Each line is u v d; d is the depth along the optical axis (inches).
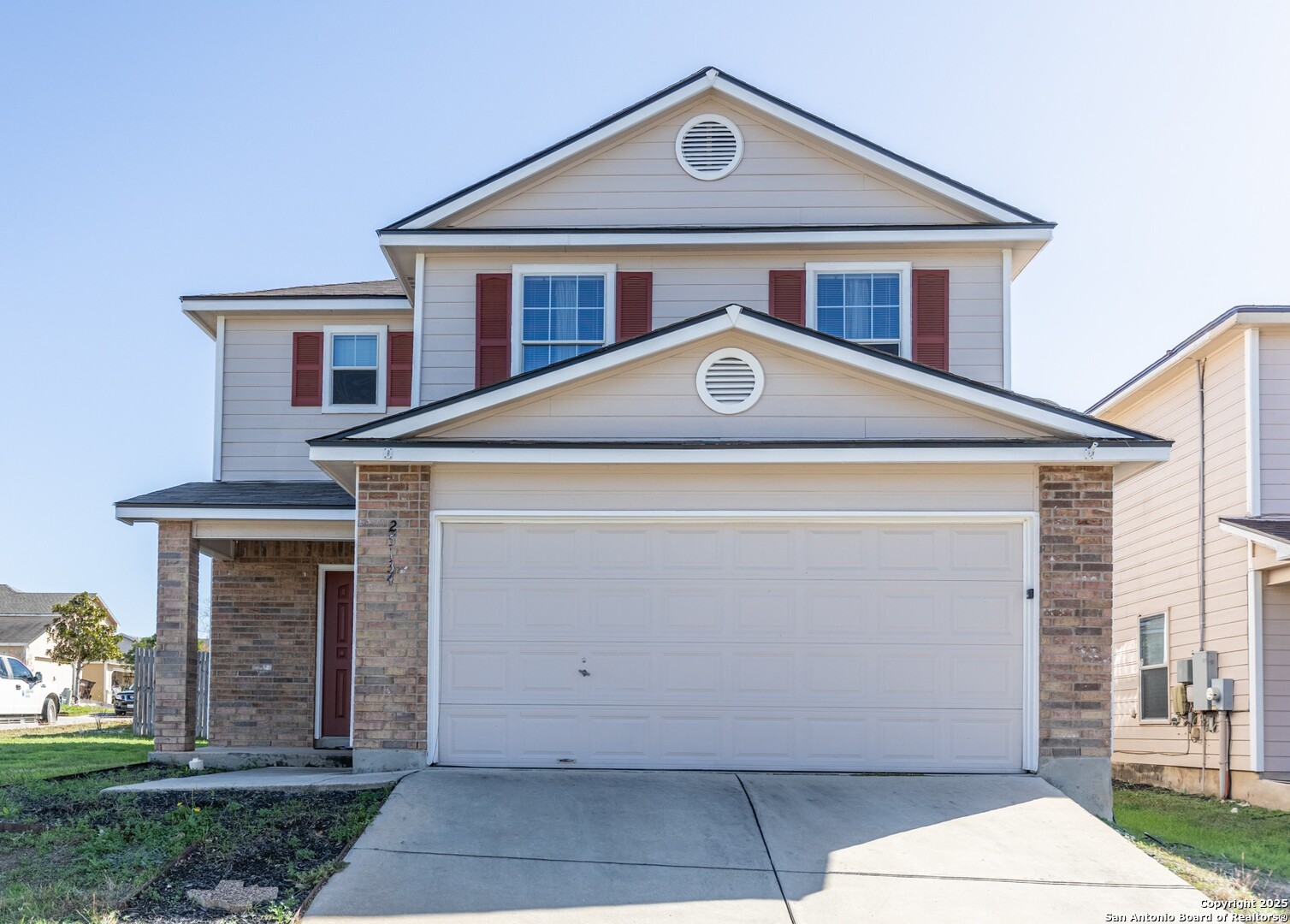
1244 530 523.5
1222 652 571.8
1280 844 409.1
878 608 422.9
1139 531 688.4
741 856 323.0
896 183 541.3
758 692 421.7
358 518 426.6
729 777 406.3
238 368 618.2
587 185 547.2
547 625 425.4
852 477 425.1
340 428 612.4
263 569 622.2
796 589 425.1
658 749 419.8
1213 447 590.2
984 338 530.3
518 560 427.8
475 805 362.0
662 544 428.1
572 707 421.7
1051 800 377.7
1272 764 531.2
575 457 417.4
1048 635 414.3
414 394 533.6
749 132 548.7
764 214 542.9
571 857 319.0
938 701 418.6
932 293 531.8
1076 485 419.5
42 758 589.6
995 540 422.9
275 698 611.8
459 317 538.3
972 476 422.3
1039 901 298.0
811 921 281.4
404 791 374.3
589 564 427.5
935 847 333.4
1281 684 535.2
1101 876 315.6
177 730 538.0
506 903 286.4
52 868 307.7
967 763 414.9
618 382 433.4
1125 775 700.7
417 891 291.7
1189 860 357.7
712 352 433.7
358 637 422.3
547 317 535.8
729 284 536.4
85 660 1898.4
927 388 421.4
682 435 430.3
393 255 541.6
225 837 333.7
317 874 301.3
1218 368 588.1
